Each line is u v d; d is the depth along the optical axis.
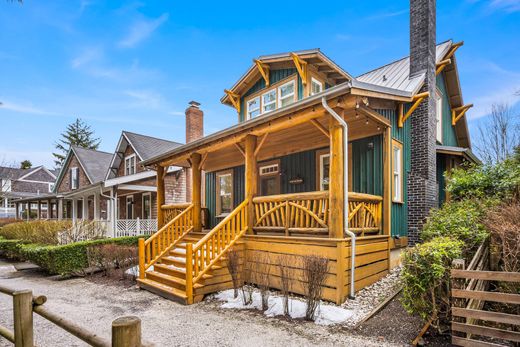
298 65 9.34
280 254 6.03
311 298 4.58
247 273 6.59
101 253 8.70
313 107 5.60
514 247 3.95
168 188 15.99
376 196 6.54
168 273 6.92
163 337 4.11
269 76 10.80
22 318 2.45
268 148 8.74
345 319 4.48
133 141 18.30
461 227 5.14
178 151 9.00
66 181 24.08
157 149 18.80
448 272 3.67
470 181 7.28
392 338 3.84
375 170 7.17
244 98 11.81
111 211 13.25
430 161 7.98
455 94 11.77
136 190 14.62
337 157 5.33
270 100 10.73
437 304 3.70
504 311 3.68
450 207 6.43
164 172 10.51
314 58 9.33
